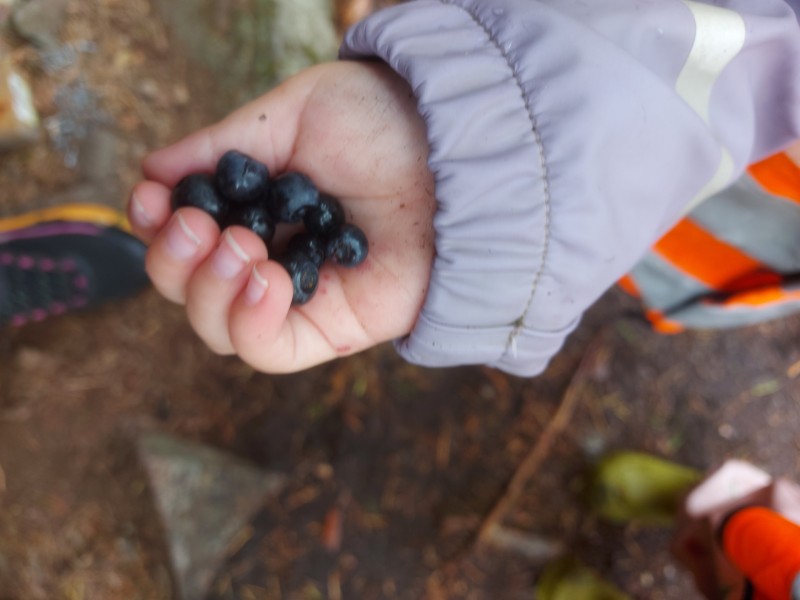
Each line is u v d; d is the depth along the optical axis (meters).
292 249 0.13
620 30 0.12
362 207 0.14
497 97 0.11
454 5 0.12
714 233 0.16
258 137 0.14
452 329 0.12
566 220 0.11
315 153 0.14
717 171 0.12
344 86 0.14
